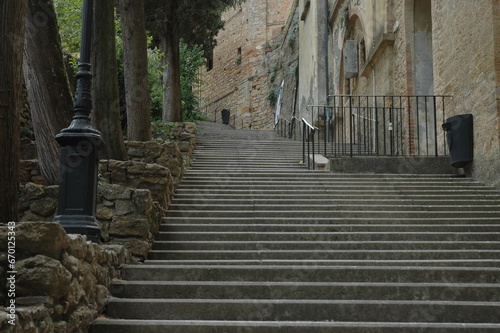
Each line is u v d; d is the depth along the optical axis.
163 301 4.55
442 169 10.34
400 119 12.74
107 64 8.83
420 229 7.22
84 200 4.99
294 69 27.94
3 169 4.32
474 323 4.34
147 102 10.97
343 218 7.64
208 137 17.16
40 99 7.50
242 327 4.16
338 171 10.55
